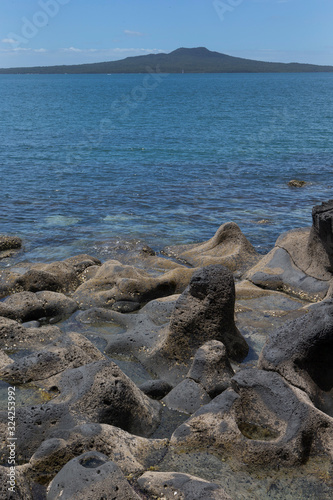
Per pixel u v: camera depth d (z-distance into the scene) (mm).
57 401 6180
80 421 5852
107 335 8883
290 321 6895
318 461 5504
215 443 5668
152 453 5598
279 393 6055
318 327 6508
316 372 6574
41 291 10203
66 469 4793
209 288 7781
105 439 5461
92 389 6117
